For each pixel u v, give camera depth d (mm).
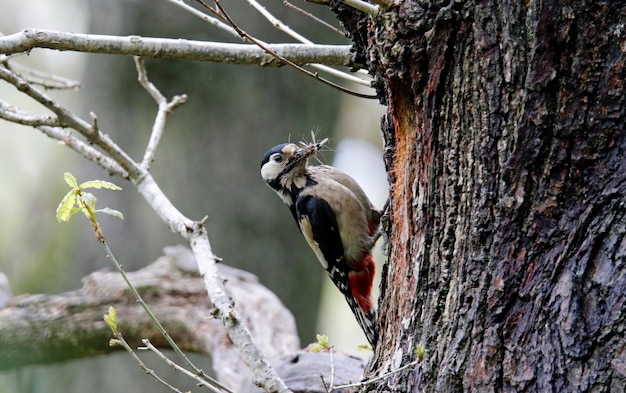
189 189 18281
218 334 12008
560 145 6016
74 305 12820
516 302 6145
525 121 6082
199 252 8203
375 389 6879
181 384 17828
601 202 5941
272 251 18781
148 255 18406
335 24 18453
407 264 6973
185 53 7637
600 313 5832
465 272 6395
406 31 6344
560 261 6020
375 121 26938
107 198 18703
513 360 6078
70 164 23938
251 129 18438
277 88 18578
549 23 5941
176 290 12797
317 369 9680
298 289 19203
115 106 18281
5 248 23500
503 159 6203
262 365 7234
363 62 7777
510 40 6090
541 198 6094
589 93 5938
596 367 5770
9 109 8875
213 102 18281
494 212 6250
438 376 6410
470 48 6258
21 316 12734
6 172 25062
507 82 6133
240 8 17656
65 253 20344
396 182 7398
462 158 6430
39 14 26438
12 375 18203
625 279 5793
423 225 6742
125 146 18219
